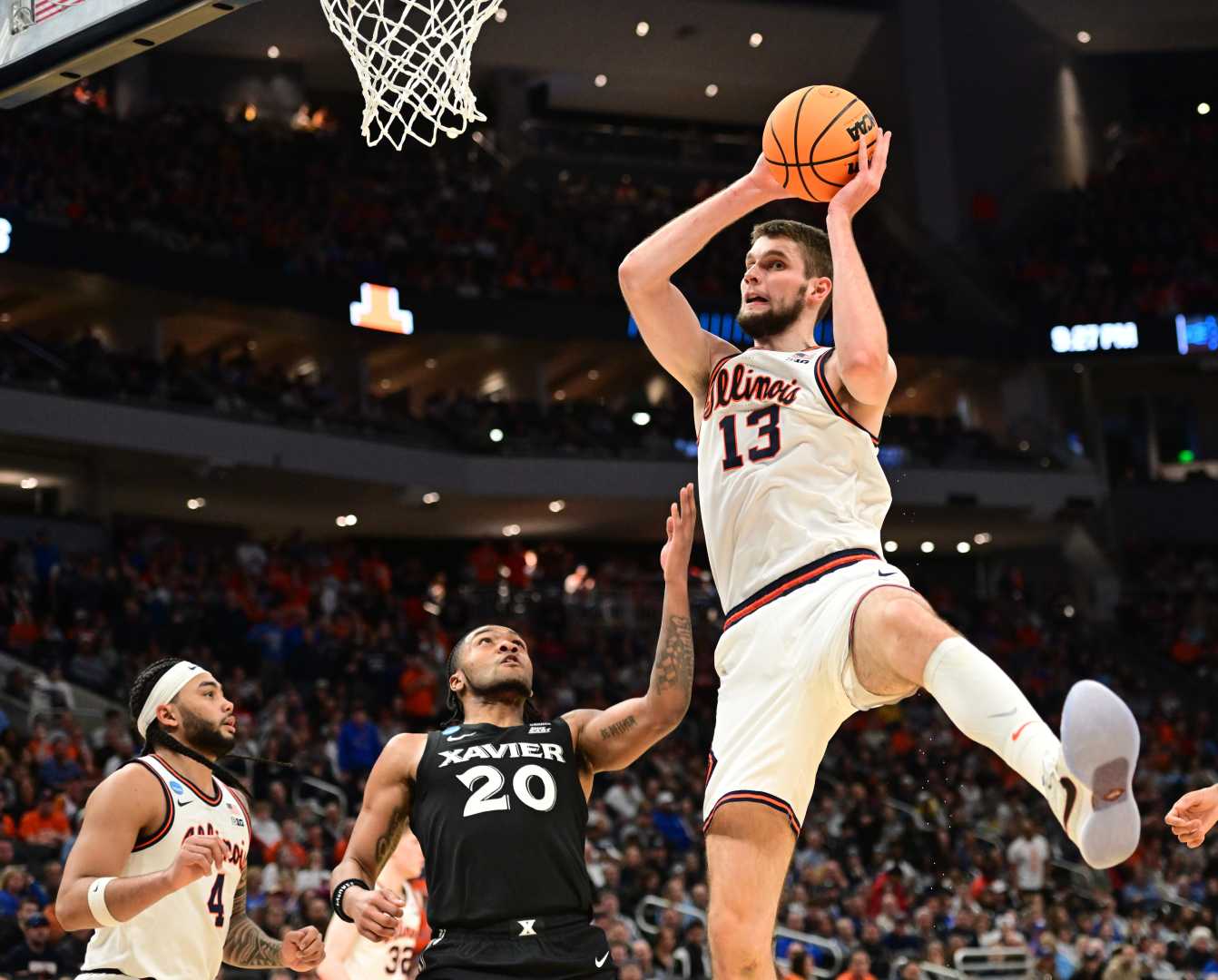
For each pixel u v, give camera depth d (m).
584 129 34.62
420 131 32.56
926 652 3.33
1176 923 17.09
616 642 25.02
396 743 4.58
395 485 26.58
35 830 13.72
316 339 28.11
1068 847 20.27
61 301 25.73
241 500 27.27
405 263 28.72
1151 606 29.84
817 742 3.70
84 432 23.12
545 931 4.23
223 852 4.54
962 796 20.92
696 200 34.12
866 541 3.75
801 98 3.97
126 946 4.71
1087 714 2.81
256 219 28.16
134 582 21.61
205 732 4.93
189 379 24.80
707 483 3.98
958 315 32.44
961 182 33.41
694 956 13.50
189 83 31.58
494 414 28.50
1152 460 33.28
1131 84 36.53
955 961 14.90
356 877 4.36
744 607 3.78
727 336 29.53
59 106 27.19
